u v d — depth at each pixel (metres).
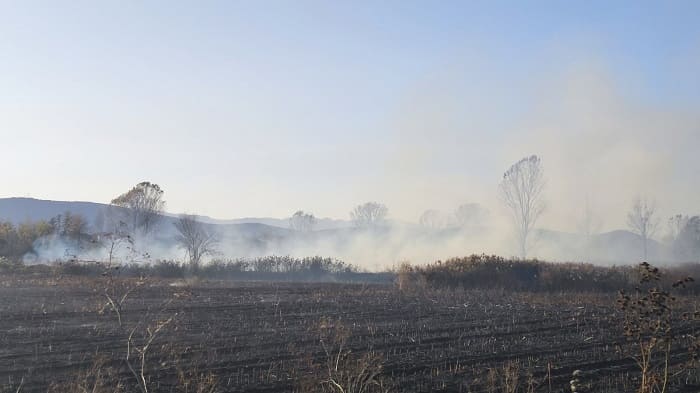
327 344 16.34
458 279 36.62
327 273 48.97
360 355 14.98
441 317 22.16
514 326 20.12
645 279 10.15
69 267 37.94
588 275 36.28
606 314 23.75
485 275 36.91
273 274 47.31
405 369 13.66
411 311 23.73
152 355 14.70
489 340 17.47
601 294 32.12
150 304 23.98
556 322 21.23
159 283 32.88
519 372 13.66
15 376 12.66
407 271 38.34
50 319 20.08
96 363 13.02
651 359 15.19
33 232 51.69
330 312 23.00
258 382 12.34
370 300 27.38
